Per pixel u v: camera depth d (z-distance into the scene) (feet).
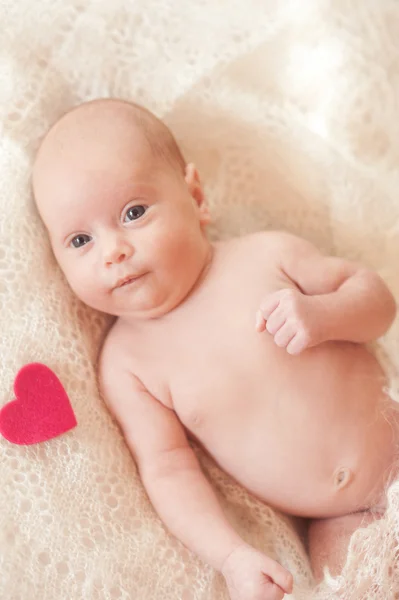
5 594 3.52
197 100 4.57
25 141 4.33
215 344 4.01
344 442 3.84
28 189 4.25
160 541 3.81
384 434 3.87
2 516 3.63
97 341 4.30
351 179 4.50
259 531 4.04
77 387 4.01
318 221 4.64
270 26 4.48
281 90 4.57
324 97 4.43
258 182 4.66
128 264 3.89
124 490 3.88
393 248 4.53
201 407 3.98
